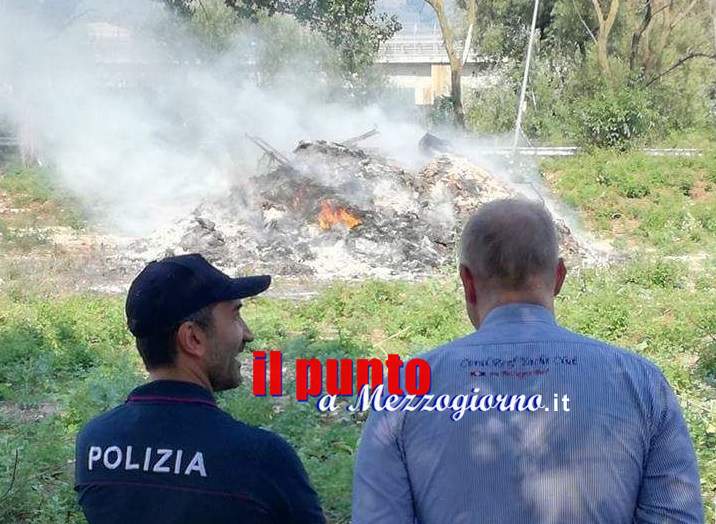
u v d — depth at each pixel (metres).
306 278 15.54
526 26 42.78
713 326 11.38
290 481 2.74
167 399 2.79
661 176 25.44
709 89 41.69
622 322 11.59
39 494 6.48
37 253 18.22
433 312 11.82
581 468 2.58
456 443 2.63
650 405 2.65
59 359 10.13
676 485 2.62
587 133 30.27
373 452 2.70
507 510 2.58
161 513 2.67
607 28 36.28
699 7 41.25
